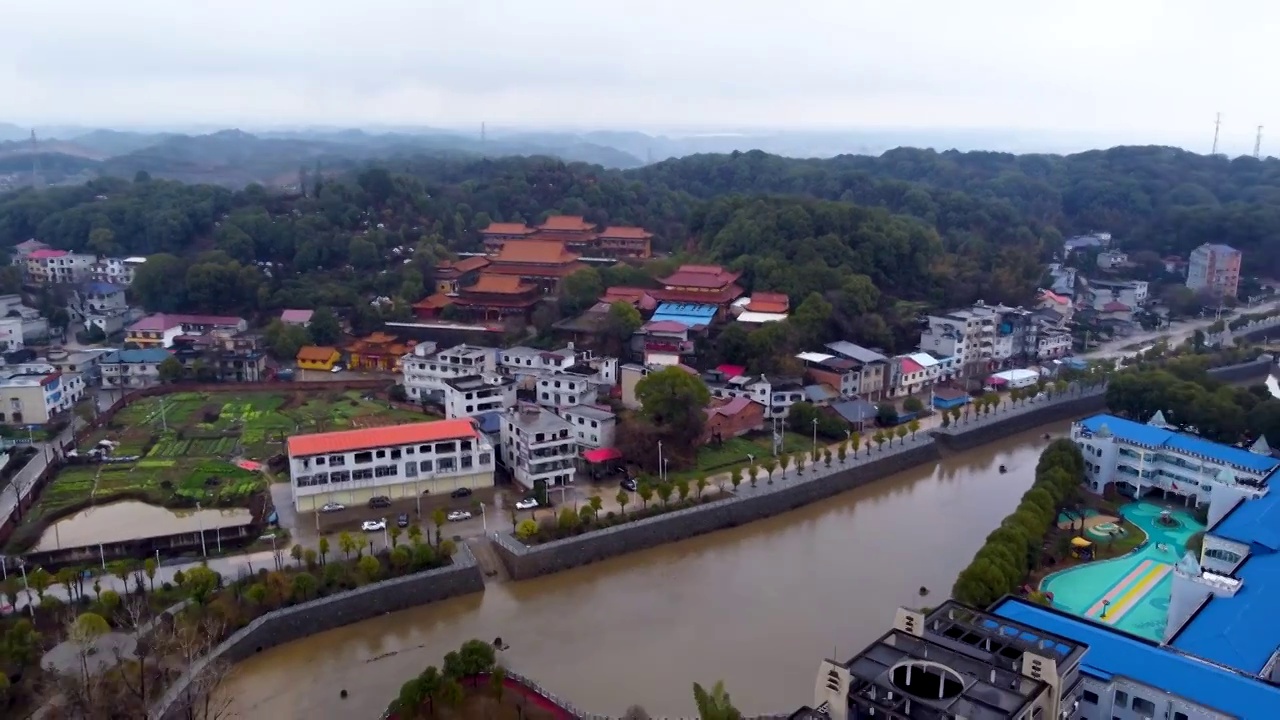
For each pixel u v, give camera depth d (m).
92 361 168.88
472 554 99.62
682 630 88.00
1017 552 91.88
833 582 98.19
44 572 85.81
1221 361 181.12
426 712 72.25
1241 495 100.31
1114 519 112.62
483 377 147.38
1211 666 66.06
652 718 72.44
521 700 74.38
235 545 101.12
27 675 76.25
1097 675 64.88
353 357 176.88
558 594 96.19
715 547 108.50
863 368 159.75
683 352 165.75
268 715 74.19
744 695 76.56
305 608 86.88
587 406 137.25
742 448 136.50
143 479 121.00
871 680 56.41
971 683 55.91
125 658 79.12
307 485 110.25
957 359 176.88
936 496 126.06
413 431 118.75
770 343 161.75
